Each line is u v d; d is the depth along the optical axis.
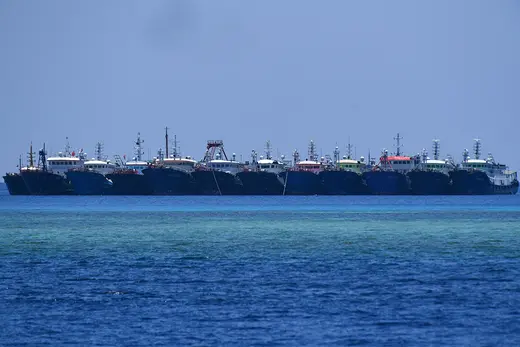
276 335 177.88
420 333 179.12
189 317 194.12
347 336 177.00
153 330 182.38
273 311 199.75
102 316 195.62
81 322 189.88
